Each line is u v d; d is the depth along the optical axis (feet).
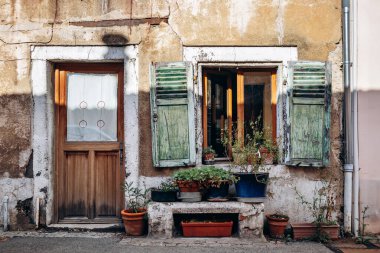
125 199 19.48
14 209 19.58
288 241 18.21
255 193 18.08
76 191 20.36
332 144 19.70
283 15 19.72
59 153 20.31
